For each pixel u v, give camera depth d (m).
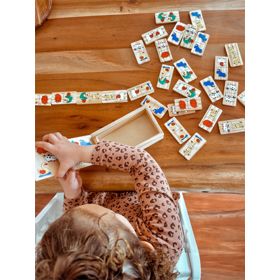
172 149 0.79
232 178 0.76
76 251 0.45
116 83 0.85
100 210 0.54
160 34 0.89
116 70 0.86
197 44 0.88
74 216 0.51
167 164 0.78
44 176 0.74
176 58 0.87
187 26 0.90
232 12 0.90
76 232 0.47
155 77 0.85
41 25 0.91
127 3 0.93
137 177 0.73
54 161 0.75
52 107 0.83
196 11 0.91
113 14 0.92
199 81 0.85
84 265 0.43
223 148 0.78
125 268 0.46
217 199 1.34
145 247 0.57
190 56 0.87
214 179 0.76
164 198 0.70
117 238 0.49
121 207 0.79
